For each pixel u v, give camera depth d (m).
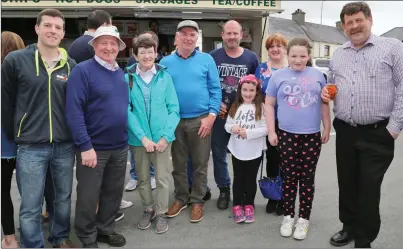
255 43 9.66
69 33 9.32
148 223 3.36
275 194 3.41
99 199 3.02
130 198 4.12
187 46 3.27
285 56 3.54
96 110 2.74
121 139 2.89
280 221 3.47
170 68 3.36
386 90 2.58
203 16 8.82
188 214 3.64
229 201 3.86
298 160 3.09
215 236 3.19
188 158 3.59
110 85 2.77
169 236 3.21
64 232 2.90
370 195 2.69
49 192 2.95
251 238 3.14
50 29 2.47
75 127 2.61
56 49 2.60
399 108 2.52
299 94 2.95
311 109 2.96
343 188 2.93
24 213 2.61
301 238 3.08
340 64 2.77
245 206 3.48
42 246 2.75
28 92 2.49
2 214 2.88
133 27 9.52
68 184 2.78
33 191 2.59
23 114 2.51
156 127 3.16
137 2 8.40
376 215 2.71
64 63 2.64
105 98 2.75
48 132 2.55
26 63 2.48
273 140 3.14
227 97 3.66
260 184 3.47
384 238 3.07
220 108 3.56
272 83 3.10
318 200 3.96
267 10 8.87
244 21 9.65
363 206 2.72
